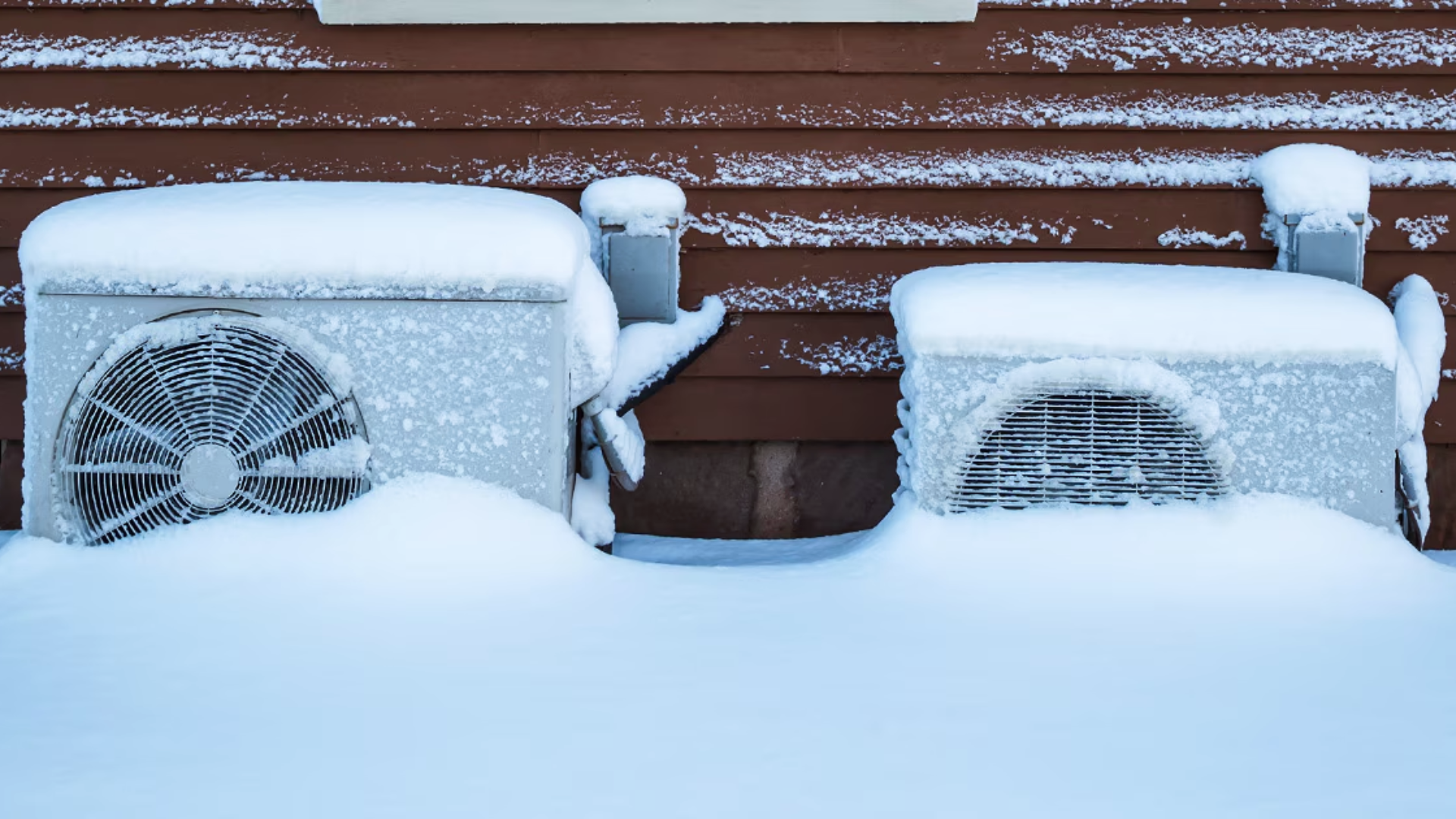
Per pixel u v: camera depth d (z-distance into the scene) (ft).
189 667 8.52
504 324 10.19
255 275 10.03
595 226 12.51
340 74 12.71
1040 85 12.78
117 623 9.14
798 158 12.82
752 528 13.19
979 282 10.69
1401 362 11.34
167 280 10.02
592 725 7.73
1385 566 10.00
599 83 12.74
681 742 7.53
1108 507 10.37
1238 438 10.32
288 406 10.18
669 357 12.34
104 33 12.62
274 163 12.75
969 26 12.72
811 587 9.93
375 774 7.13
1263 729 7.73
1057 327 10.30
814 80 12.76
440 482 10.19
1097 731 7.70
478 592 9.60
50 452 10.18
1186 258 12.91
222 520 10.10
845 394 12.96
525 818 6.68
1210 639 9.05
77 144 12.69
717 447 13.10
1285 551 10.07
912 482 10.78
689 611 9.46
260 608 9.34
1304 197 12.46
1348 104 12.80
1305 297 10.48
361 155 12.77
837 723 7.78
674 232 12.59
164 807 6.76
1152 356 10.30
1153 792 6.98
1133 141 12.84
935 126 12.79
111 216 10.18
